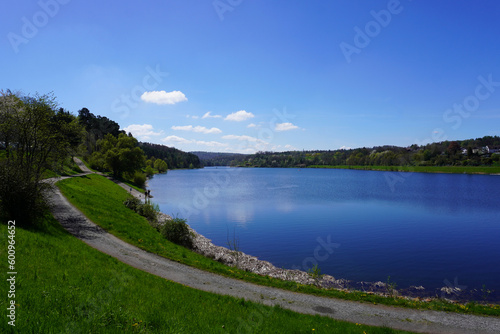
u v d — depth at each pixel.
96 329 6.58
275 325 10.31
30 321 6.06
